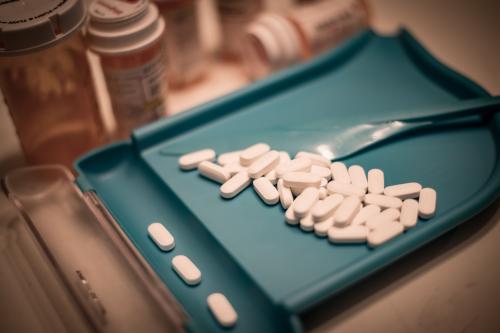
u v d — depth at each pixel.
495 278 0.62
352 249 0.60
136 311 0.59
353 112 0.81
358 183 0.67
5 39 0.62
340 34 0.93
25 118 0.77
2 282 0.64
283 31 0.87
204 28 1.09
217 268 0.62
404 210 0.63
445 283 0.62
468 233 0.67
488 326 0.58
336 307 0.60
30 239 0.69
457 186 0.67
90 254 0.65
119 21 0.70
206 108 0.78
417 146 0.73
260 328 0.56
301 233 0.62
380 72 0.88
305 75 0.86
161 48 0.77
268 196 0.65
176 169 0.72
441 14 1.03
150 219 0.69
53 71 0.76
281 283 0.57
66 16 0.64
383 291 0.61
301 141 0.74
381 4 1.07
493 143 0.72
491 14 1.02
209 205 0.67
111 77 0.75
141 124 0.80
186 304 0.59
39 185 0.73
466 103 0.74
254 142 0.75
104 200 0.71
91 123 0.82
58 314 0.61
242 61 0.98
